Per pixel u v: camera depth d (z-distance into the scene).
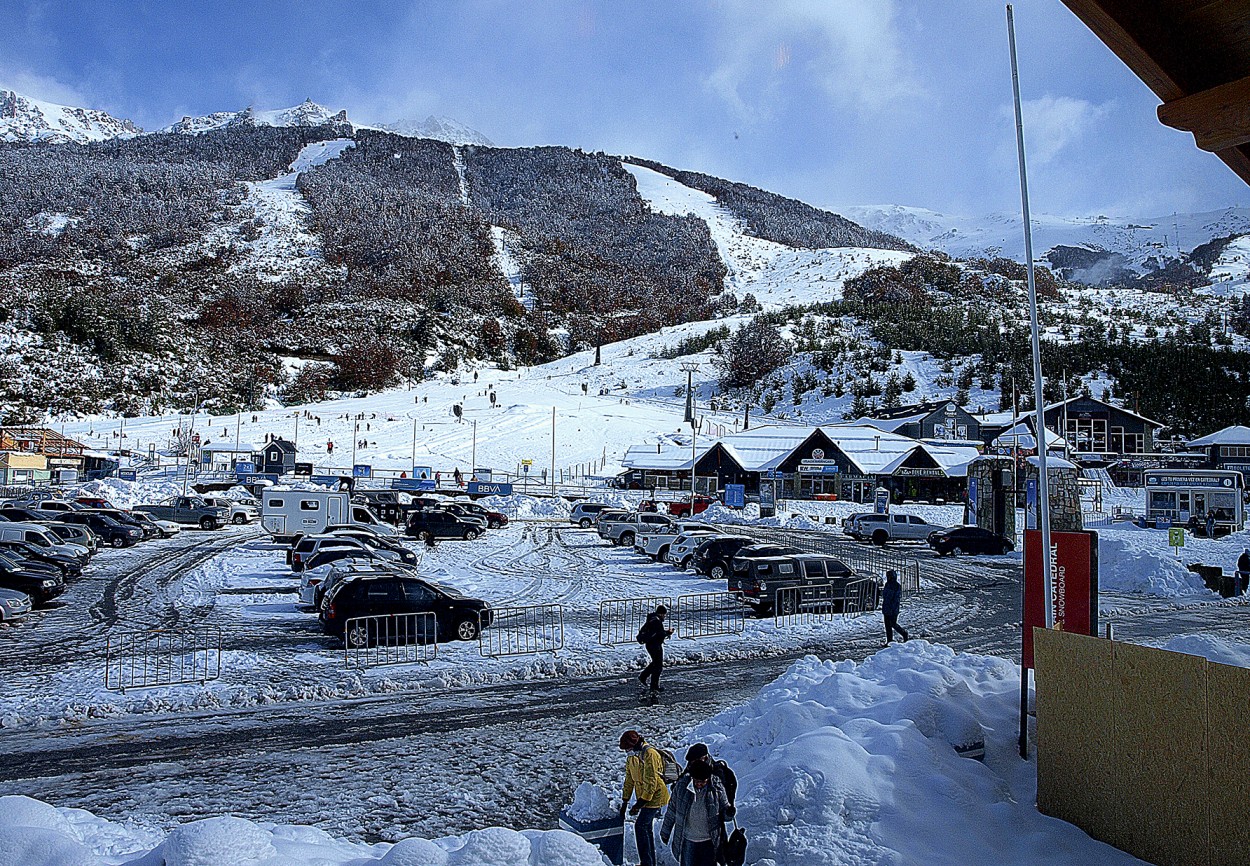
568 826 8.66
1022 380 117.50
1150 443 89.50
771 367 140.50
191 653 18.88
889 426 95.19
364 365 156.62
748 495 75.19
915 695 11.30
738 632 22.48
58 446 77.69
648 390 141.50
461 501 58.19
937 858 8.36
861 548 44.50
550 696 16.20
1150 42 7.39
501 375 171.38
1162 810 8.27
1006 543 42.66
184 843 6.73
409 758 12.54
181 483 69.81
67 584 28.62
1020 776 10.53
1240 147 8.13
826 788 9.13
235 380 139.88
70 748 12.77
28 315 138.25
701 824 7.63
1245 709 7.57
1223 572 32.94
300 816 10.30
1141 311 162.25
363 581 20.05
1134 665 8.62
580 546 43.31
